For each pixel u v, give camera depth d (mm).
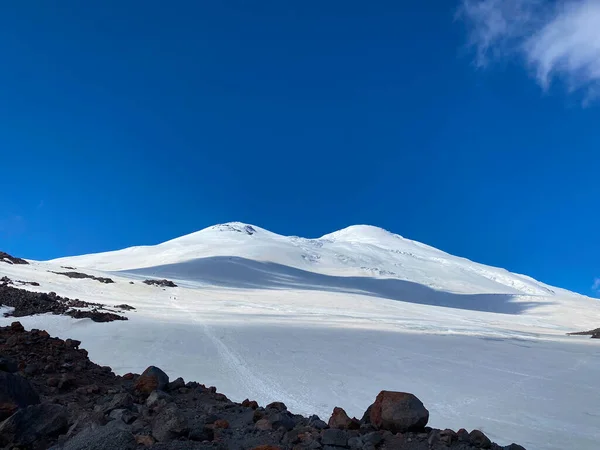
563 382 18328
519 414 13250
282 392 14391
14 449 4863
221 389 14297
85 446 4422
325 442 5793
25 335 10414
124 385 8805
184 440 5340
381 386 15984
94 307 33469
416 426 6406
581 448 10438
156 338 23375
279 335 27391
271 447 5207
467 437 6227
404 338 29969
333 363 19828
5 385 5777
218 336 25422
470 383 17391
